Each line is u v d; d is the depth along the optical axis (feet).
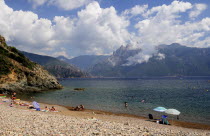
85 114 113.39
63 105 159.84
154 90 331.77
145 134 46.60
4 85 238.68
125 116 115.03
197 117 114.93
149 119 106.63
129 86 456.45
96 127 54.13
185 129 81.46
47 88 313.12
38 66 335.47
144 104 169.78
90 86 460.55
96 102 181.06
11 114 73.56
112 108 146.72
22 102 146.61
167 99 206.49
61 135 39.55
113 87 421.18
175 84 526.98
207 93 271.69
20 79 264.93
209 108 147.64
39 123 55.93
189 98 215.92
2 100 151.12
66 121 64.64
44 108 131.75
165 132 53.26
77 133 42.93
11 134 37.22
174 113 92.99
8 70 250.98
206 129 85.71
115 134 44.21
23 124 52.21
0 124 50.01
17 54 313.53
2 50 281.13
